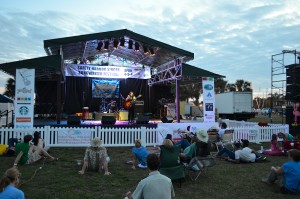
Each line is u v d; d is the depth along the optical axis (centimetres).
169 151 654
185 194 621
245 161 953
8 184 367
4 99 1878
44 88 2195
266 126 1516
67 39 1570
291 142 1103
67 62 2223
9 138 1159
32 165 876
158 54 1930
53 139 1254
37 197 575
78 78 2266
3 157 1004
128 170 839
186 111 3447
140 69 2388
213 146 1191
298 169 605
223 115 3644
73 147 1256
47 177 733
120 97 2352
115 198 585
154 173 364
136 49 1788
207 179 748
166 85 2448
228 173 812
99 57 2295
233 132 1312
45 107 2172
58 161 949
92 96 2291
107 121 1536
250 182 720
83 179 721
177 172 656
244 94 3475
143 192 351
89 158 790
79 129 1266
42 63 1434
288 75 1930
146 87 2423
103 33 1622
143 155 861
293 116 1870
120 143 1294
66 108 2228
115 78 2331
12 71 1552
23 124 1276
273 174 677
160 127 1358
